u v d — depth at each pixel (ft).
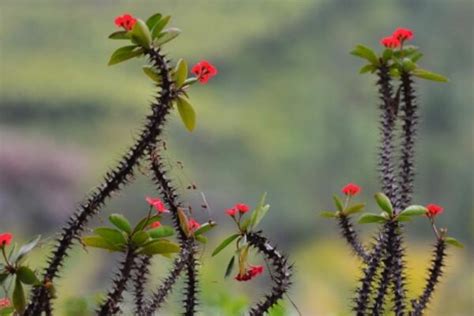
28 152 55.42
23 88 76.64
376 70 9.05
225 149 79.15
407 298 8.87
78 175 55.88
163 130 7.20
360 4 93.09
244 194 73.15
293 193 75.97
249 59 93.04
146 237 6.84
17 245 7.02
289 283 7.62
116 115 75.41
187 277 7.80
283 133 83.82
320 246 59.00
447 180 74.59
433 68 84.28
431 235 38.86
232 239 7.58
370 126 83.56
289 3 93.91
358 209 9.07
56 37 85.76
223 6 94.32
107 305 6.90
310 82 90.07
